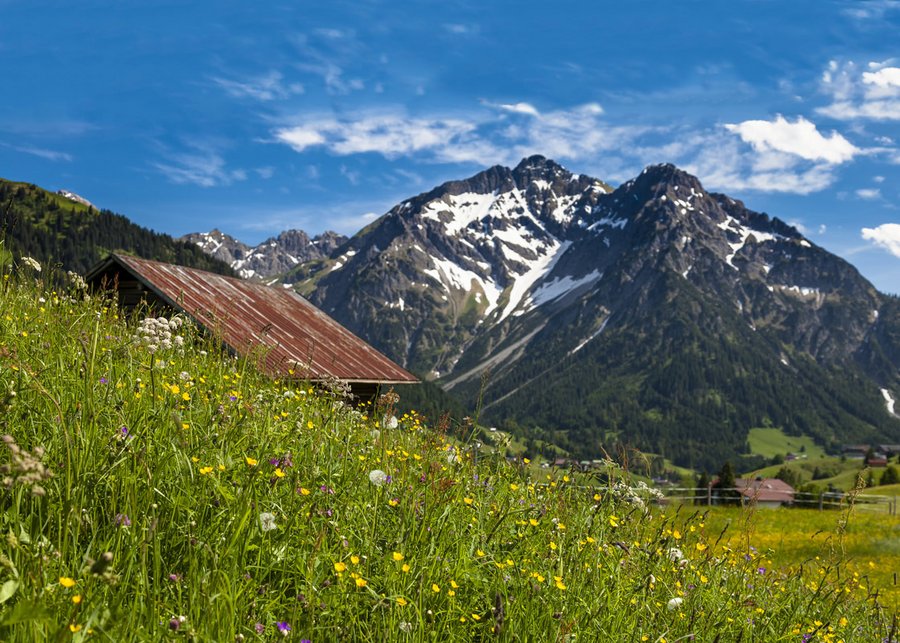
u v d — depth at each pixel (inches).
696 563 303.1
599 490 294.4
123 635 133.2
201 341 377.1
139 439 197.8
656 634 218.7
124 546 166.1
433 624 181.3
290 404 295.0
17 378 214.2
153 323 328.2
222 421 227.1
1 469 132.7
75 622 133.2
